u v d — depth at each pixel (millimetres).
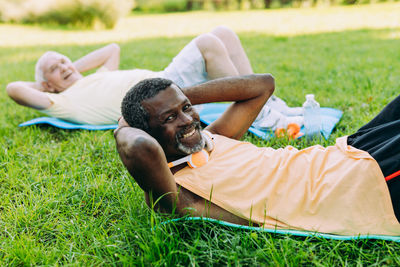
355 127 3395
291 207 1896
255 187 1957
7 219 2314
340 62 6547
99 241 2020
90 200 2449
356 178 1814
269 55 7750
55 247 2033
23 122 4250
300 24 13680
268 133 3352
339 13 16078
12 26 17750
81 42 12031
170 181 1799
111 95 3818
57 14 17578
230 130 2346
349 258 1834
